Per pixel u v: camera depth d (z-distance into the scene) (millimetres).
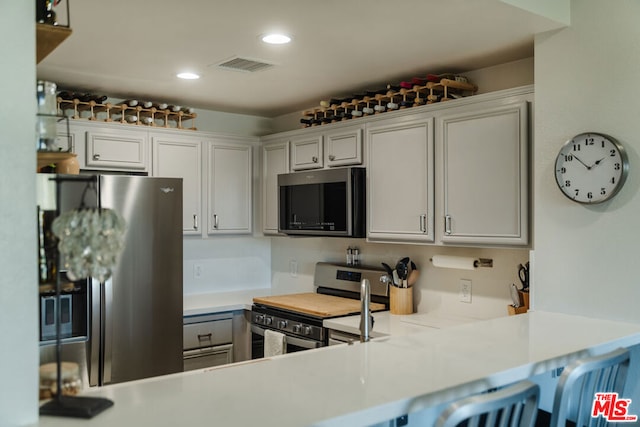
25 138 1168
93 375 2943
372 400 1307
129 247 3090
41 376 1235
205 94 3641
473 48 2631
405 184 3035
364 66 2941
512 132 2541
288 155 3893
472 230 2713
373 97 3277
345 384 1439
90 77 3180
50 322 2762
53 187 1828
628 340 1976
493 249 2969
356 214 3264
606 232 2217
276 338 3449
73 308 2846
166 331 3244
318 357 1736
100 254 1144
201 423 1155
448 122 2816
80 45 2570
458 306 3150
